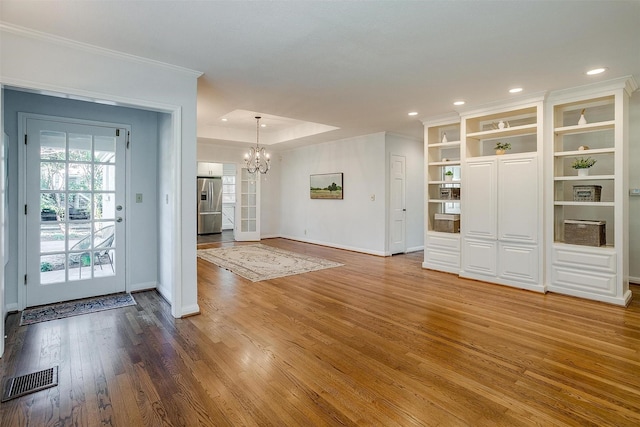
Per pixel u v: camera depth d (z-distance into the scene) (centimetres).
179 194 314
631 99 411
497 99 415
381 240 640
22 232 331
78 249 364
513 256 418
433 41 263
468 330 290
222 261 580
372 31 246
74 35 246
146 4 208
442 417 177
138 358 239
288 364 232
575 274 380
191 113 319
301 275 486
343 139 711
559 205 409
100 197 377
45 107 339
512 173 416
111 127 378
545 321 310
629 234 444
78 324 299
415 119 524
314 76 338
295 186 844
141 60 287
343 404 188
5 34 231
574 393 199
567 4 211
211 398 193
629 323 304
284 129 734
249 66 310
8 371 220
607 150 359
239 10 217
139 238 402
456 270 488
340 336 278
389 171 643
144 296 381
